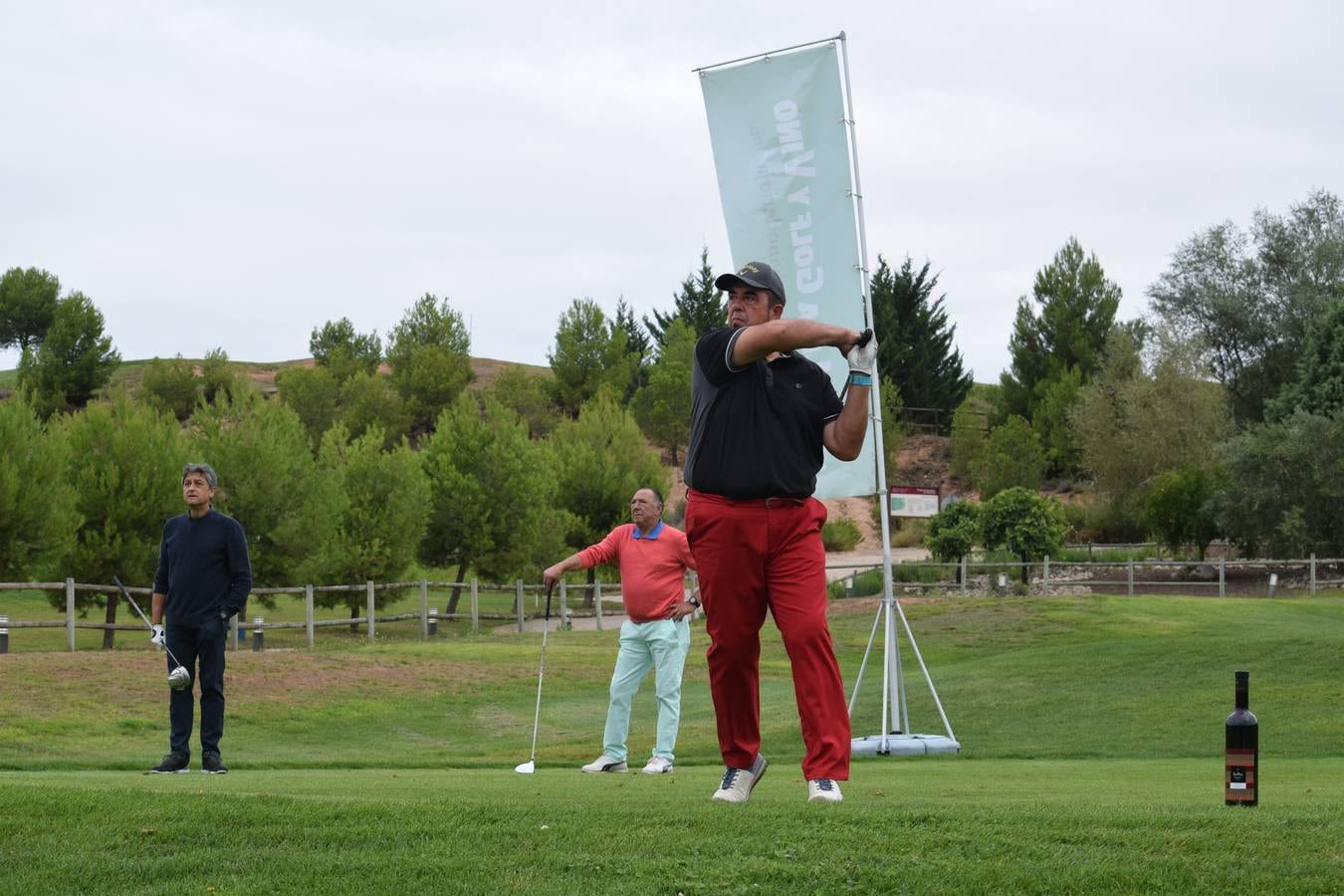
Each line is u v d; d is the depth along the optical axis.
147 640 25.27
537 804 4.67
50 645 24.89
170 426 26.66
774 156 11.39
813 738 4.85
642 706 17.28
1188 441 46.75
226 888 3.48
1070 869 3.62
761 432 4.67
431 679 18.69
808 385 4.77
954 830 4.05
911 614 27.27
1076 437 51.62
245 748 13.07
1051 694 15.62
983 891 3.45
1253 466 34.72
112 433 25.47
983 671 17.72
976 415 59.72
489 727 15.46
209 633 8.30
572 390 68.38
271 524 27.45
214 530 8.32
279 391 63.47
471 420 33.41
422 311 71.94
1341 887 3.50
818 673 4.80
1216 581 34.19
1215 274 54.00
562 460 39.41
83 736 13.13
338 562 28.03
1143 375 49.50
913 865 3.65
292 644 25.25
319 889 3.46
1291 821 4.21
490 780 7.34
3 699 14.69
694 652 23.41
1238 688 4.93
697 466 4.74
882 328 66.12
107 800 4.58
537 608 33.94
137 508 24.62
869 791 6.57
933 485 58.69
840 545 49.28
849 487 11.91
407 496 29.77
